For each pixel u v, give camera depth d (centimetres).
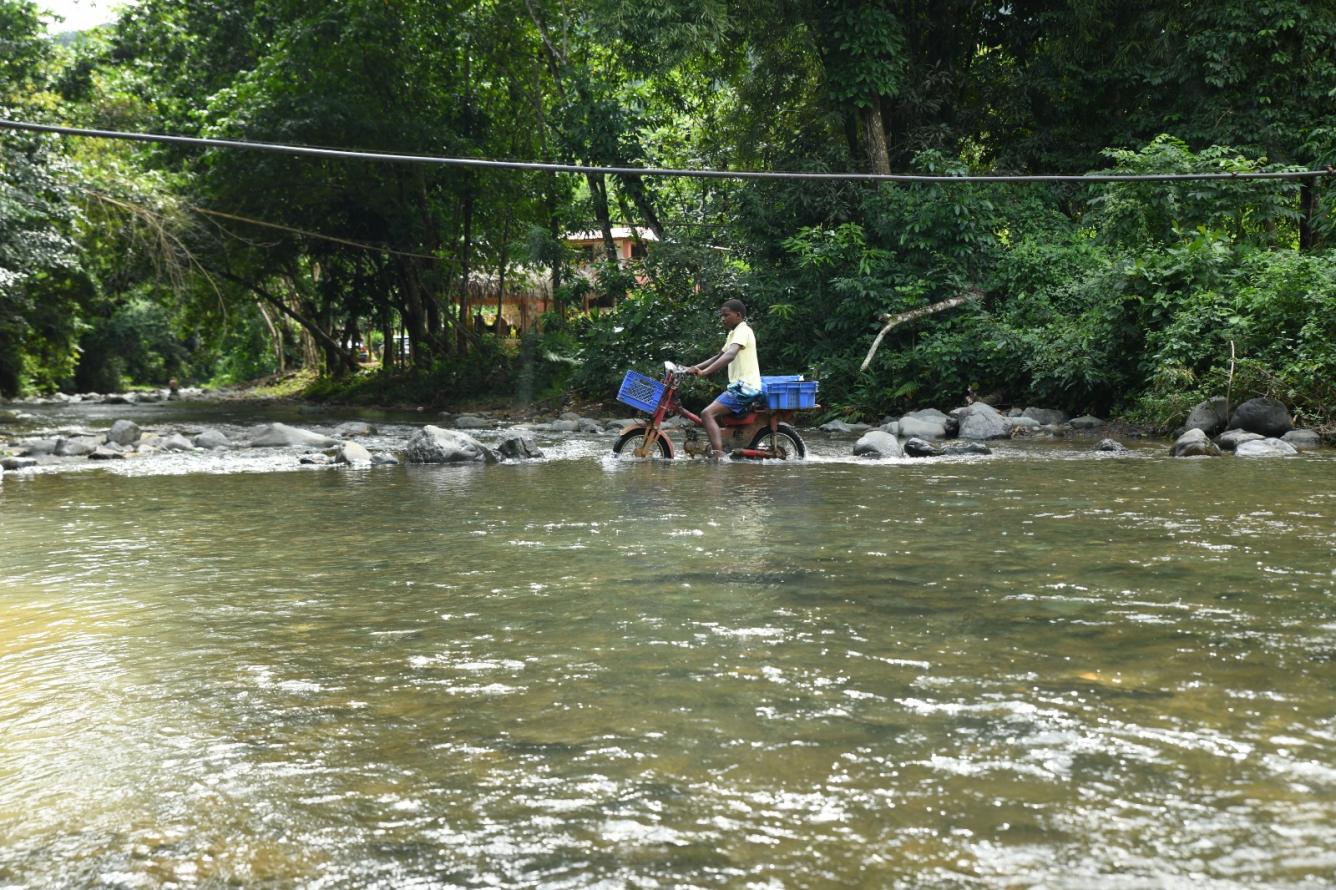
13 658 335
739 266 2125
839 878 179
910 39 2105
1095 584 411
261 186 2541
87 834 204
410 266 2956
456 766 233
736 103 2323
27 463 1071
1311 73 1811
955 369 1609
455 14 2505
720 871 183
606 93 2266
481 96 2755
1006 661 306
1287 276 1259
